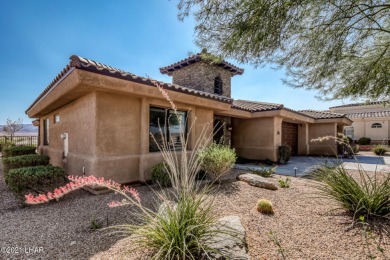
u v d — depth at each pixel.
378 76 5.13
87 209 4.24
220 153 6.32
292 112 12.38
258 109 11.56
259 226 3.38
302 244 2.84
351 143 17.88
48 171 4.92
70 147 7.40
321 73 4.79
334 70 4.79
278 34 3.73
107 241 2.90
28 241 2.94
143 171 6.37
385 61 4.89
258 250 2.70
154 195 5.12
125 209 4.17
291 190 5.60
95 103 5.59
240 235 2.77
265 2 3.31
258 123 12.29
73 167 6.85
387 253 2.62
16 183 4.66
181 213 2.61
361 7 3.74
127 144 6.25
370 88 5.38
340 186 3.99
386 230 3.15
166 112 7.44
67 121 7.78
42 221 3.67
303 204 4.43
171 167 3.23
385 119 22.28
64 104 7.98
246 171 8.74
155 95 6.26
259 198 4.86
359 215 3.61
